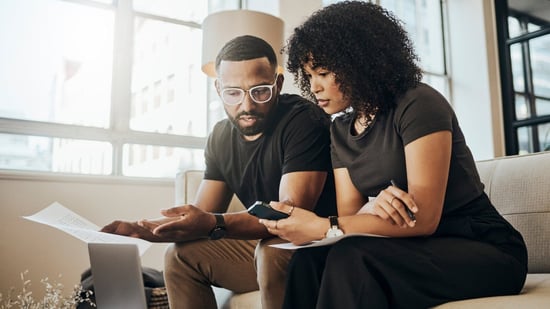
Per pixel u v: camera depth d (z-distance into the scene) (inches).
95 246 49.8
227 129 66.8
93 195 101.4
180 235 53.5
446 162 40.4
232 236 53.9
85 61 112.1
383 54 44.2
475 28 180.2
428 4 186.4
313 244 38.1
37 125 104.1
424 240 39.2
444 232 42.1
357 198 49.3
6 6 104.5
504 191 62.7
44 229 95.0
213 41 92.5
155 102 121.1
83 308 69.1
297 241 41.9
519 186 61.4
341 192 50.2
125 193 105.0
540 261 57.4
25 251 92.9
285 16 132.0
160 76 122.6
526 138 170.7
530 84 170.7
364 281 35.0
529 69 171.5
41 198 96.0
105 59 114.5
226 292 62.1
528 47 171.9
